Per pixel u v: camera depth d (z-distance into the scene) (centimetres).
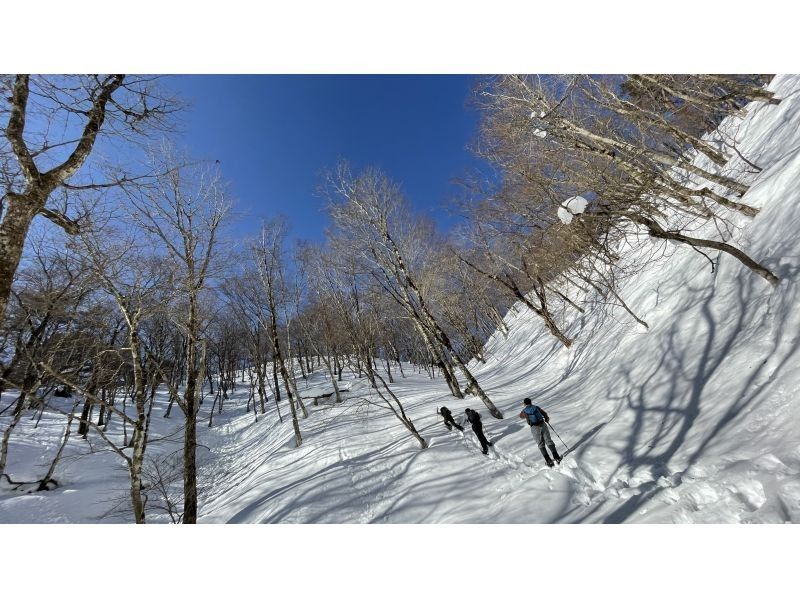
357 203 1390
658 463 570
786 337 542
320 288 2227
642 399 745
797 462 398
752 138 1048
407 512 732
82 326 1098
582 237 774
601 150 834
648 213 664
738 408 536
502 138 1048
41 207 404
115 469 1510
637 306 1069
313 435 1504
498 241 1736
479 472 811
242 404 3247
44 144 482
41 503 1118
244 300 2205
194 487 856
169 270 914
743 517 384
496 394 1415
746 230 770
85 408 1897
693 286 852
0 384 1046
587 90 966
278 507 878
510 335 2503
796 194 689
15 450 1541
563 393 1076
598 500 562
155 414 2595
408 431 1203
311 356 3716
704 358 682
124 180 577
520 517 572
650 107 1048
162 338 1622
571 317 1683
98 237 771
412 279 1510
